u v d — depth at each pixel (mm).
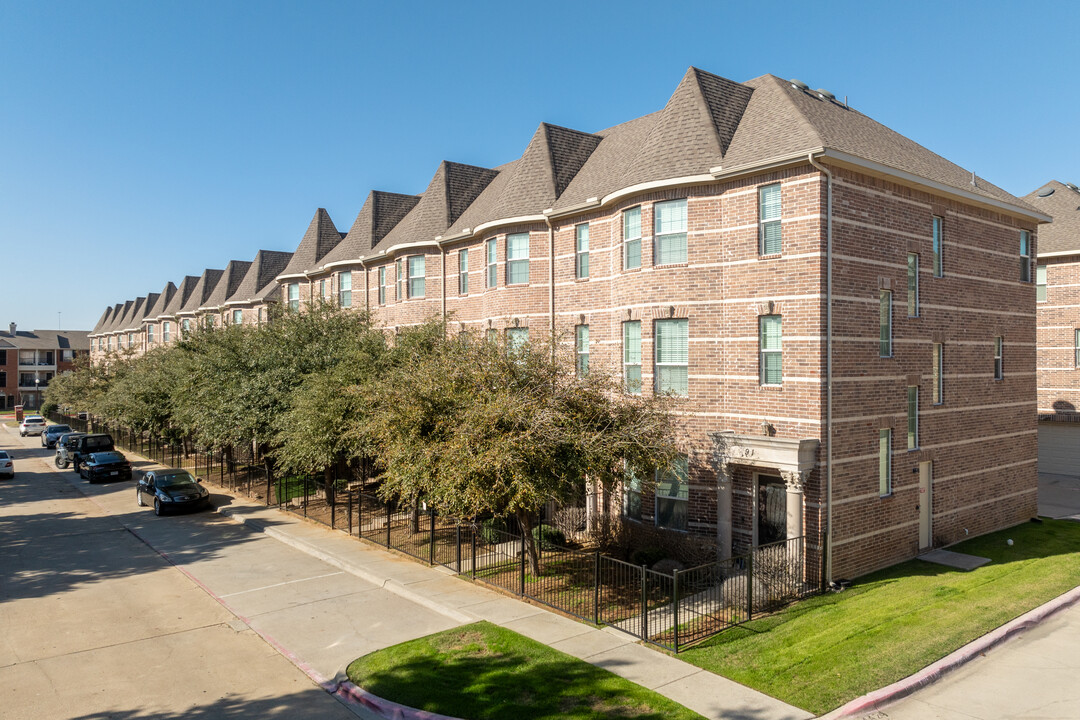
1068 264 29016
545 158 23547
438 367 15039
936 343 18422
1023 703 9609
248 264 53875
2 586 16141
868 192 16328
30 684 10711
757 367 16234
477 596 14617
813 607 13641
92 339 92938
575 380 14984
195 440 31641
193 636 12758
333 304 25453
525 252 23094
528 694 9781
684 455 16938
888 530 16656
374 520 22406
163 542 20641
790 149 15484
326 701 10102
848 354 15688
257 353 23859
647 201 18016
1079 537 19469
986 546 18453
